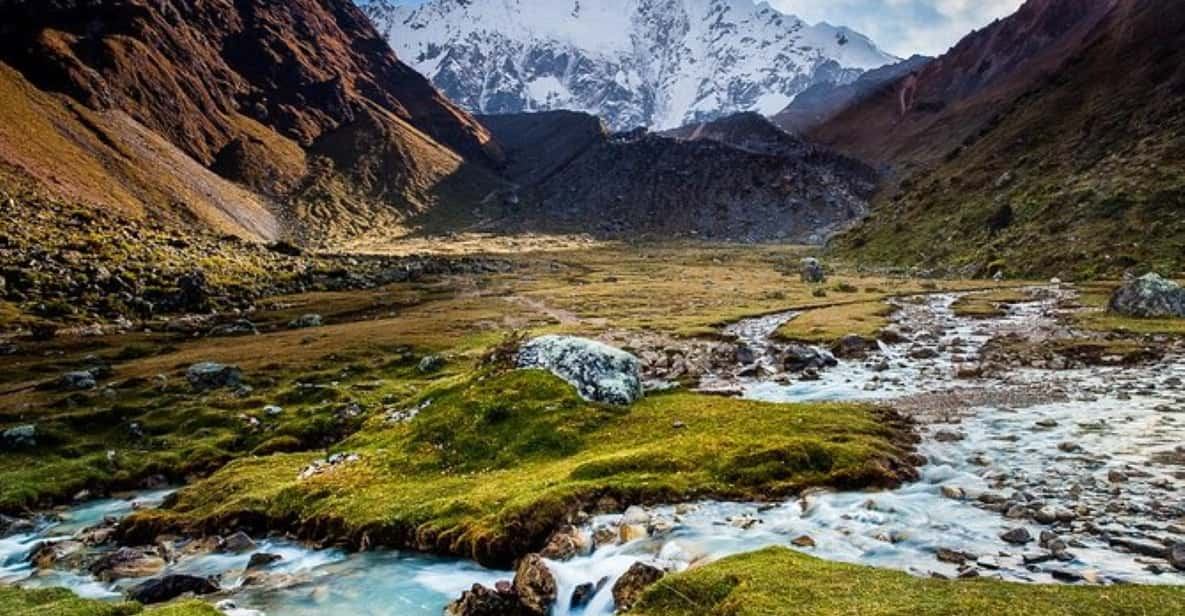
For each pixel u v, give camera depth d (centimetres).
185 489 3575
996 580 1669
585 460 3067
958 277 12275
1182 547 1806
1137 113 14850
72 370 7331
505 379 3981
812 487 2625
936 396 4088
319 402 5269
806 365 5419
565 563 2223
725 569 1850
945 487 2494
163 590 2330
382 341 7994
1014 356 5112
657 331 7794
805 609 1555
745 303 10350
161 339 9462
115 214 18975
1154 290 6291
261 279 14938
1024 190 14388
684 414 3625
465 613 1984
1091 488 2362
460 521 2605
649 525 2381
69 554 2969
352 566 2505
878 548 2052
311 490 3147
